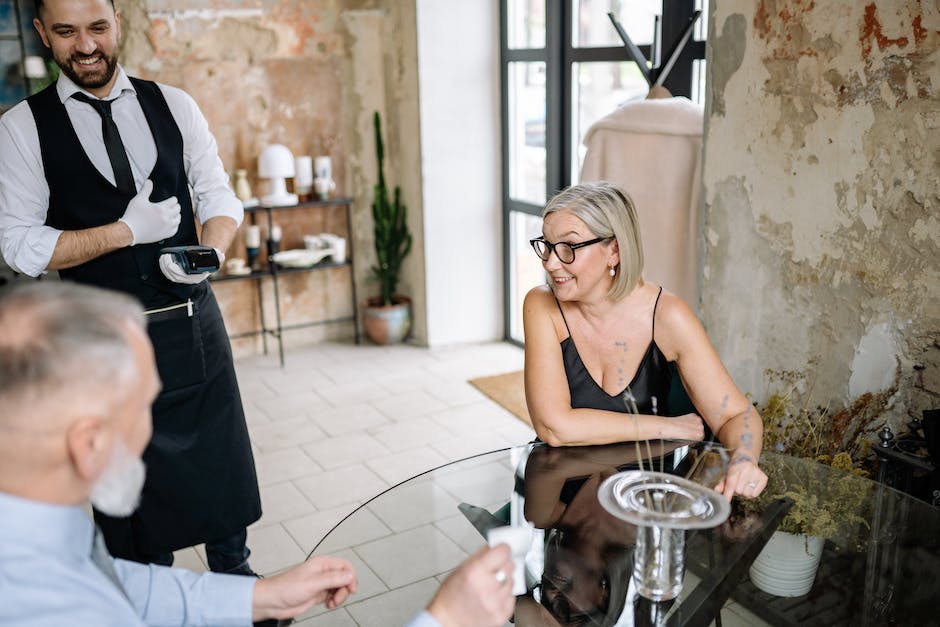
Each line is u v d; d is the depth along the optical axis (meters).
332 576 1.42
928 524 1.75
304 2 4.96
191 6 4.69
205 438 2.54
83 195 2.42
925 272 2.36
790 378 2.84
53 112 2.37
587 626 1.42
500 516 1.82
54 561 0.93
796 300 2.78
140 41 4.64
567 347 2.23
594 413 2.12
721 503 1.54
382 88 5.18
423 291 5.26
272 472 3.67
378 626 1.49
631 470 1.95
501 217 5.23
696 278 3.22
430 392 4.56
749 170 2.87
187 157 2.71
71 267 2.42
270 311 5.30
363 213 5.40
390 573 1.65
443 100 4.94
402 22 4.90
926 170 2.30
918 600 1.51
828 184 2.60
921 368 2.42
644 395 2.22
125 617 0.97
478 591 1.14
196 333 2.50
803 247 2.72
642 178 3.34
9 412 0.88
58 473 0.92
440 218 5.11
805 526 1.69
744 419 2.08
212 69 4.83
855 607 1.49
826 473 1.95
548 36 4.60
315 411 4.34
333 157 5.26
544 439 2.15
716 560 1.60
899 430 2.50
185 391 2.49
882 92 2.39
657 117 3.25
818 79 2.57
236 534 2.70
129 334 0.96
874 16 2.38
